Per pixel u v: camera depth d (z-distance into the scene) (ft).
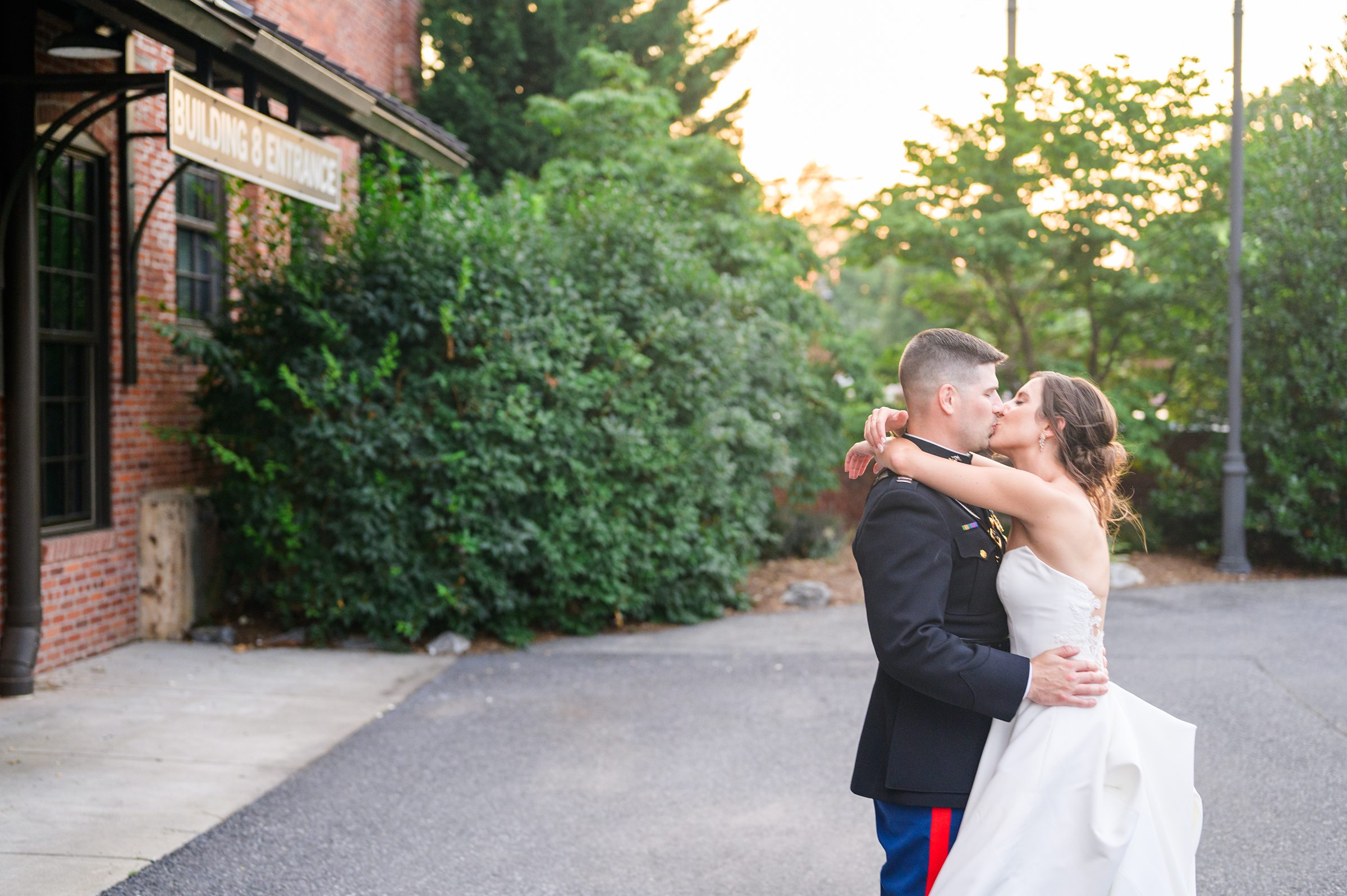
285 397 26.66
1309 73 39.34
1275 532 38.58
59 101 23.41
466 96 54.65
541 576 28.12
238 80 25.13
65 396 24.41
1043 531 7.86
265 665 24.35
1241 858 13.51
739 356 31.94
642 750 18.51
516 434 26.12
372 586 26.48
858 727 19.76
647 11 68.03
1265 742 18.38
